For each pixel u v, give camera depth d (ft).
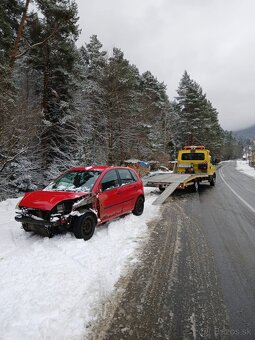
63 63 64.34
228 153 464.65
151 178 46.19
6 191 53.16
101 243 19.12
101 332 10.01
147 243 19.58
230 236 21.70
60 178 23.65
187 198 41.73
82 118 69.26
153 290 12.98
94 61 84.17
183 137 169.68
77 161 69.00
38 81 69.00
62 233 20.11
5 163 43.39
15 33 53.98
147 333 9.97
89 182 21.90
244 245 19.54
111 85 73.46
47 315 10.85
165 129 138.41
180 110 167.43
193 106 151.53
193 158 56.18
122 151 82.48
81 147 69.31
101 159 73.36
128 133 78.79
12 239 19.71
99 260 16.22
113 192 23.26
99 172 22.90
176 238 20.93
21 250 17.62
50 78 63.72
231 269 15.42
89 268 15.11
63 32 59.77
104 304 11.73
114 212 23.53
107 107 75.36
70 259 16.21
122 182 25.31
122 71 76.38
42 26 58.59
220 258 17.03
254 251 18.35
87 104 74.33
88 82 76.84
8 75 43.45
